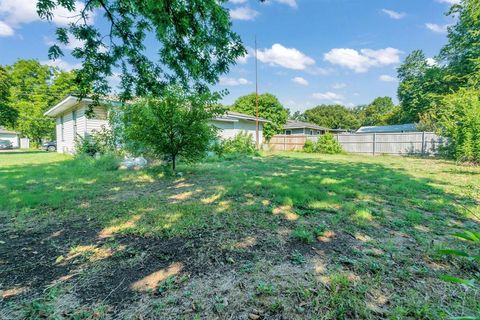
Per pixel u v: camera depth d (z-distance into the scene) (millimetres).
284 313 1477
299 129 28828
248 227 2861
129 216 3217
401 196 4406
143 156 8312
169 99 6027
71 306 1526
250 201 3949
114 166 7625
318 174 6887
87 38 3863
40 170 7125
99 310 1490
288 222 3037
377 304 1552
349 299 1589
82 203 3846
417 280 1818
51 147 23484
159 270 1951
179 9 3367
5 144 29750
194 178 6078
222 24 3723
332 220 3080
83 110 10805
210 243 2439
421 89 21906
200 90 5258
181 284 1765
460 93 10125
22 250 2285
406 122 27984
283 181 5531
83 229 2805
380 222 3064
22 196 4051
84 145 9922
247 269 1958
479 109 8648
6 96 20625
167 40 3893
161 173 6570
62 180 5699
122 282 1787
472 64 16172
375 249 2328
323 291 1678
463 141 9016
